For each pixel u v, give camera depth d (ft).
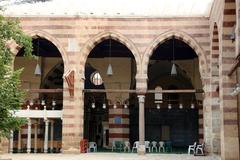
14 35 52.85
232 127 67.10
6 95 51.34
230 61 68.03
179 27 86.89
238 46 56.08
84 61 87.61
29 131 88.94
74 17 88.07
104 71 107.96
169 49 104.63
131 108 114.32
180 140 116.37
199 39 86.48
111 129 107.86
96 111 118.11
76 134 86.33
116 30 87.45
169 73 116.26
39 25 88.07
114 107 107.76
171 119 117.19
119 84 107.55
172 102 117.50
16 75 53.01
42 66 106.32
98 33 87.66
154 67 115.65
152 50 86.94
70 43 87.76
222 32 68.33
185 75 115.14
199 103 108.99
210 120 85.30
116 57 108.17
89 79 113.19
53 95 111.55
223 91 67.92
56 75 111.96
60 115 88.79
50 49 104.88
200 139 107.65
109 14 87.81
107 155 82.33
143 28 87.25
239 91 54.60
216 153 83.76
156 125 117.70
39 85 104.73
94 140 117.91
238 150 66.44
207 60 86.07
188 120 116.47
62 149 86.17
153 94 117.60
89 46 87.81
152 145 105.60
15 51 87.30
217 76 84.28
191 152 96.27
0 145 86.63
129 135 111.34
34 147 95.14
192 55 108.27
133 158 73.97
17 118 53.78
